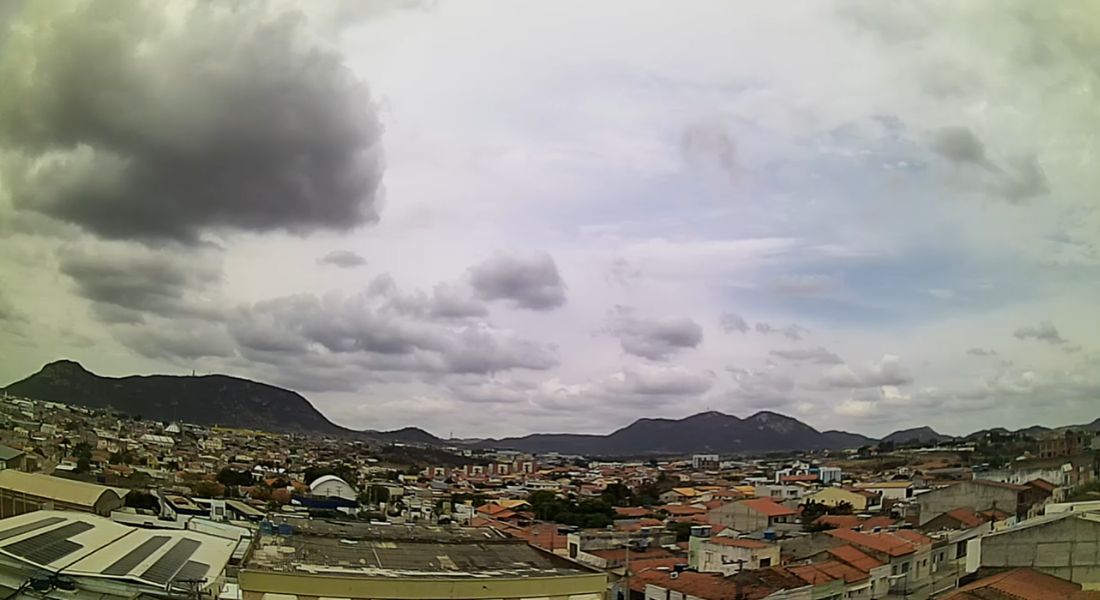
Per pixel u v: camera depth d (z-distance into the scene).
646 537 32.31
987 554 27.45
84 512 32.50
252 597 20.92
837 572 26.72
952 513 31.56
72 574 23.30
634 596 27.47
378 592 21.55
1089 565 25.66
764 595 25.33
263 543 25.16
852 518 32.34
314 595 21.22
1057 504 31.27
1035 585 25.33
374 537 27.08
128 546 27.25
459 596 22.25
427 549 26.28
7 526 27.25
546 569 24.72
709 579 26.75
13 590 22.06
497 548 27.31
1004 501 31.52
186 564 25.94
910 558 28.08
